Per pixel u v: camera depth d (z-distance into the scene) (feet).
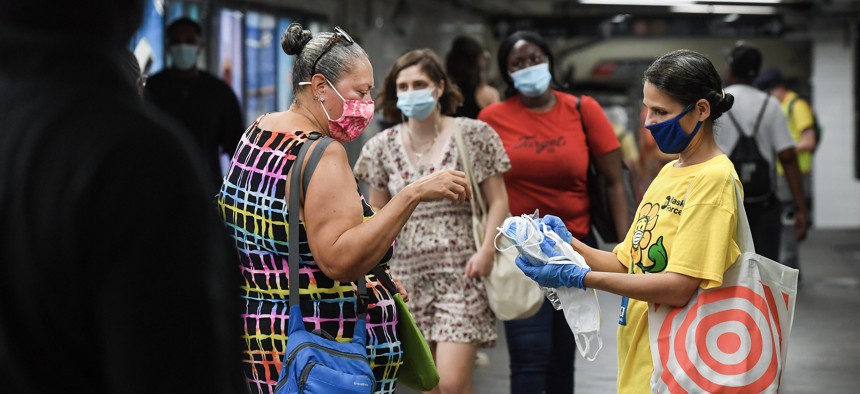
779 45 162.20
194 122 53.52
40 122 11.29
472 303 34.37
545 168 37.63
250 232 22.61
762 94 49.14
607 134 38.42
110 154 11.05
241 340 12.40
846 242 132.05
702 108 23.62
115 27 11.91
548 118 38.17
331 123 23.76
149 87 53.36
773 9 158.51
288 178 22.16
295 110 24.04
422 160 35.09
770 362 22.93
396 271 35.01
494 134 35.29
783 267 23.31
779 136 49.01
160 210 11.11
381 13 111.45
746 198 48.91
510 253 34.12
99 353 11.32
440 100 35.88
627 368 24.88
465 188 22.58
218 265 11.64
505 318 34.09
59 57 11.58
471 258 34.27
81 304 11.11
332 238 21.72
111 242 10.91
